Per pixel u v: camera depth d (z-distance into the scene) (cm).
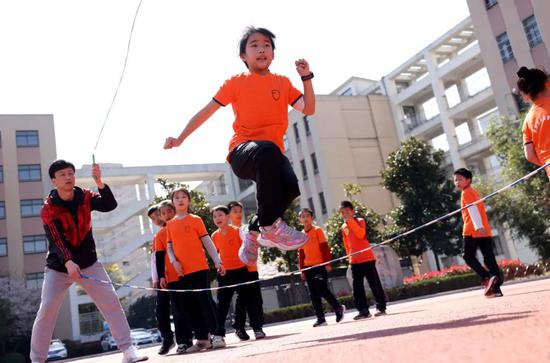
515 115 2103
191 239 539
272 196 289
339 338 270
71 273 347
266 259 2203
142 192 3844
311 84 338
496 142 1894
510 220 1969
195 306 559
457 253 2228
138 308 3603
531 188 1777
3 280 3072
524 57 2084
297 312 1872
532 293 483
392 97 3347
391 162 2322
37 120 3531
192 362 275
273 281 2284
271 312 1869
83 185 3712
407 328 243
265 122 322
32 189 3403
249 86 326
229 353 326
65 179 360
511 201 1945
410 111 3375
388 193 3194
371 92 3553
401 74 3391
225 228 630
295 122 3316
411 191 2239
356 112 3272
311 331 547
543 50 2022
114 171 3641
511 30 2134
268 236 304
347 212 693
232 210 651
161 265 610
